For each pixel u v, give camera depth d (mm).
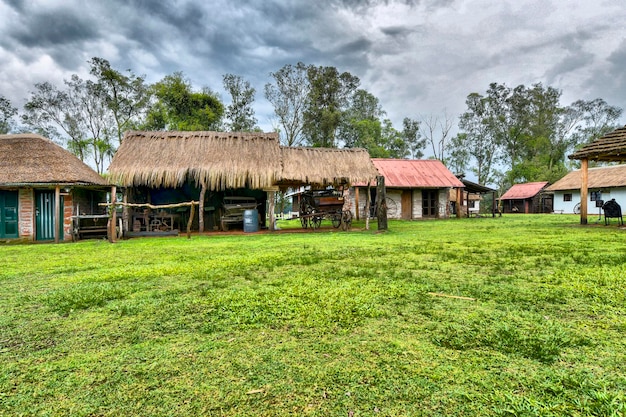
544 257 5430
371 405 1500
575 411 1413
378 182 12922
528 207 39156
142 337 2352
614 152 11633
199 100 31141
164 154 12930
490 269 4539
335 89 34875
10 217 11773
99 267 5324
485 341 2154
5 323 2672
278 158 13531
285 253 6637
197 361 1975
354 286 3678
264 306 2992
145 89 31891
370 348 2094
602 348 2018
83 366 1938
